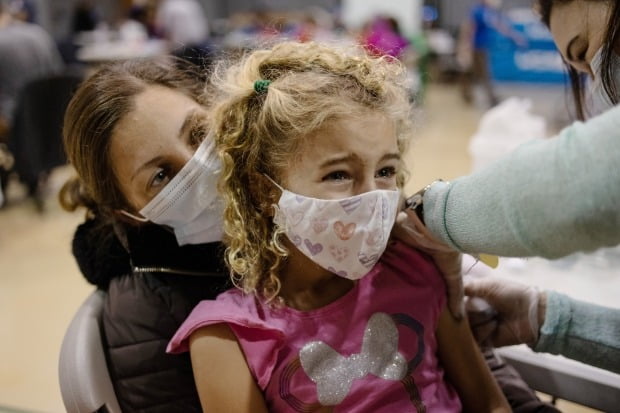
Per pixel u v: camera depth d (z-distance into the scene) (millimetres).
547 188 563
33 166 3574
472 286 993
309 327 852
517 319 963
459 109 6875
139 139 883
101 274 1015
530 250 599
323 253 790
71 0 7914
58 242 3318
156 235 985
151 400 931
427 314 903
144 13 6762
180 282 977
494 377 990
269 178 807
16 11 5125
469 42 7086
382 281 902
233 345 824
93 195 989
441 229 708
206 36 6625
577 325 926
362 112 758
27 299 2678
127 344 939
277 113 776
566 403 1767
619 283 1237
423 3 9336
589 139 546
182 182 882
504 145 1738
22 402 1934
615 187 524
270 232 853
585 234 554
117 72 957
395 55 1021
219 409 811
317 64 817
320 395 825
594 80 840
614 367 909
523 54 7809
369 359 852
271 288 863
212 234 953
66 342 905
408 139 884
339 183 766
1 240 3385
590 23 778
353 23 8078
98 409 840
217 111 851
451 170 4141
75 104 948
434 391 885
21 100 3482
